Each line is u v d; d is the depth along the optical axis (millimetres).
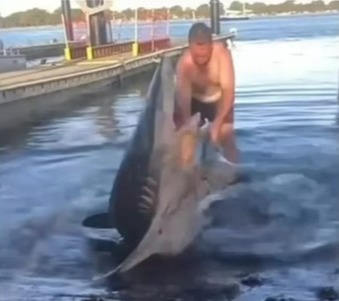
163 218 5617
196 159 5773
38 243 6129
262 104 12625
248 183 6570
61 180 8281
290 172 7242
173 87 5781
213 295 5031
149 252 5578
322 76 16484
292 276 5336
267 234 5922
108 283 5328
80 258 5816
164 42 24219
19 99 20188
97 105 17484
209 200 5926
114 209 5941
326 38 24562
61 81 22016
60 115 16531
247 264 5547
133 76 22609
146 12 29719
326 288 5086
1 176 8805
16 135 13469
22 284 5379
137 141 5824
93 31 34969
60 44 44000
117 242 6000
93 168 8703
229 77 6480
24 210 7051
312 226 6098
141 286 5219
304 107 12148
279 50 22188
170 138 5668
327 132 9672
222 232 5879
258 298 4941
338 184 6906
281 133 9727
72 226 6477
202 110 6453
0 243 6223
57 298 5090
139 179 5738
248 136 9312
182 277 5352
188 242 5664
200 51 6375
